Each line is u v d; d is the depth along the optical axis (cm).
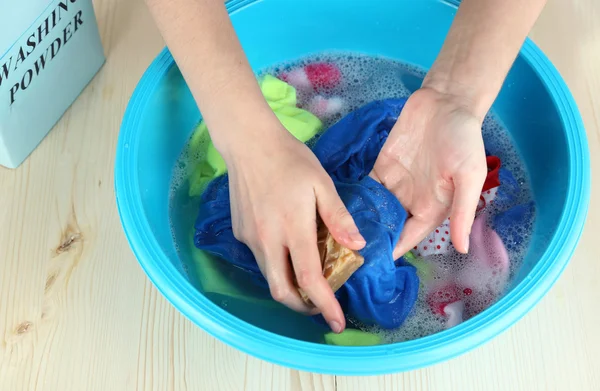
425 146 77
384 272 76
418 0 95
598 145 98
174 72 86
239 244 84
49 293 86
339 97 102
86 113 101
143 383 81
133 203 75
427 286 85
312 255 68
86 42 97
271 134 71
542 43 106
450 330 67
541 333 84
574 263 89
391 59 105
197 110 96
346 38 103
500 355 83
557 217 79
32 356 82
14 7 79
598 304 86
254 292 83
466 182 71
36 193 94
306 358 65
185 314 69
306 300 72
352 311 80
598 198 94
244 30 96
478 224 88
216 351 83
